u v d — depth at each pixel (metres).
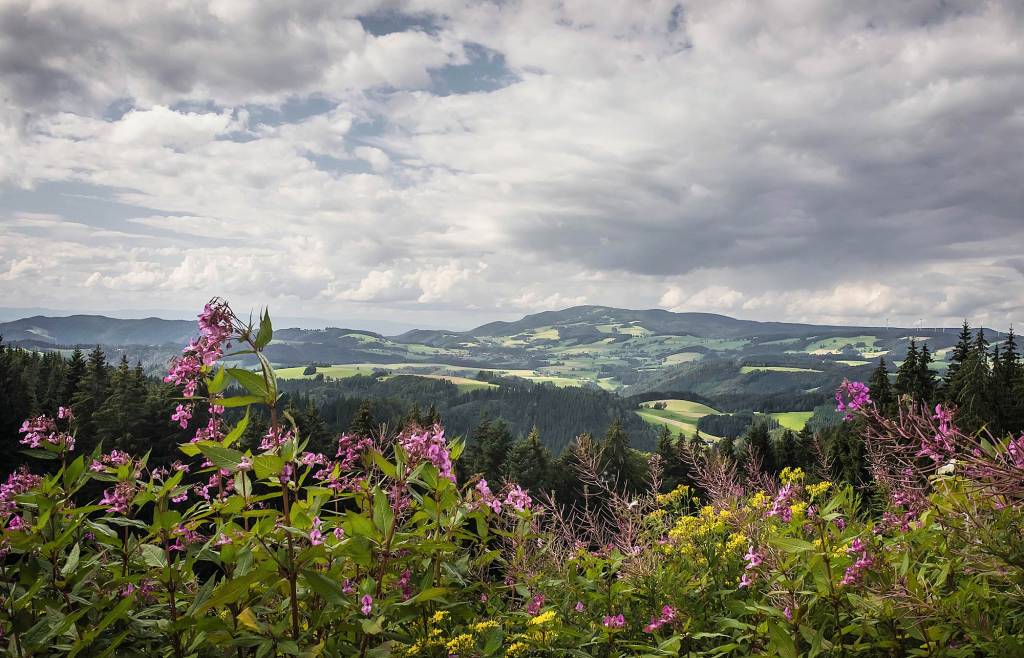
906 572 3.30
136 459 3.86
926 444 3.37
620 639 4.26
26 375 81.06
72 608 3.32
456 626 4.04
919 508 3.70
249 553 3.36
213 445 3.30
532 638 3.88
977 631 2.97
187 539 3.59
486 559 4.29
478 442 57.41
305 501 3.66
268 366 3.33
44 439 3.73
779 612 3.44
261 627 3.19
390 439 4.16
